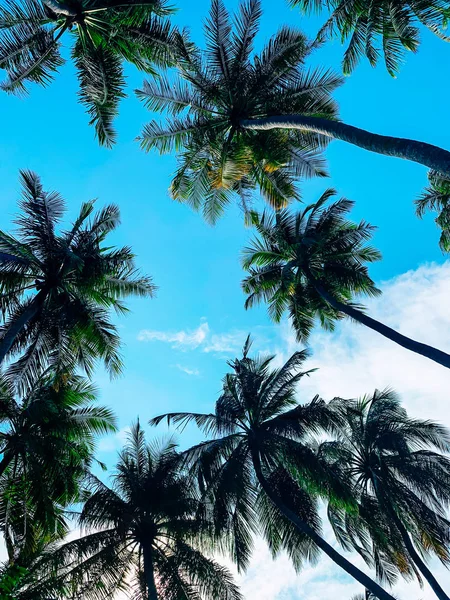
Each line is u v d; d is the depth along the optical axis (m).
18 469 19.27
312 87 17.28
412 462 25.16
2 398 19.61
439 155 10.41
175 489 23.36
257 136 17.80
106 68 18.02
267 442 23.67
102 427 21.83
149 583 20.67
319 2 16.11
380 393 27.61
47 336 19.92
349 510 20.62
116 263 20.48
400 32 13.95
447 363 15.18
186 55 17.19
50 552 19.72
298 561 22.69
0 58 16.80
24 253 18.23
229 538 22.23
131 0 16.17
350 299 25.67
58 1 15.97
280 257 25.64
